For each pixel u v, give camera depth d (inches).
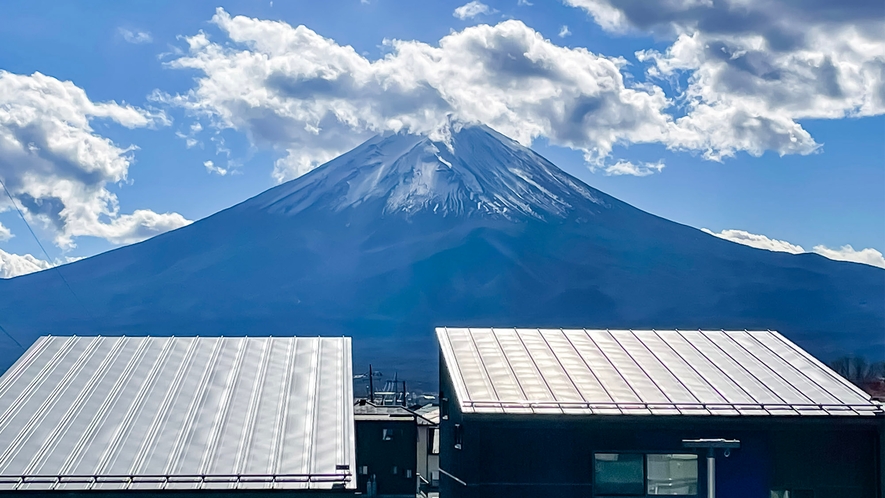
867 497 1059.3
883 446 1055.0
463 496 1067.9
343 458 972.6
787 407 1064.8
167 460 957.8
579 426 1045.8
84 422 1019.3
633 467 1048.8
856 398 1088.8
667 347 1240.8
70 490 905.5
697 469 1051.3
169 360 1177.4
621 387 1106.1
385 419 1550.2
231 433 1011.3
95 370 1138.7
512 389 1091.9
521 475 1036.5
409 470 1528.1
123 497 912.3
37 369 1131.3
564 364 1176.8
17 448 963.3
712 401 1074.7
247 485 926.4
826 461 1059.9
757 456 1053.2
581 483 1039.6
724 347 1245.1
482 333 1280.8
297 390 1115.3
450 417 1197.7
